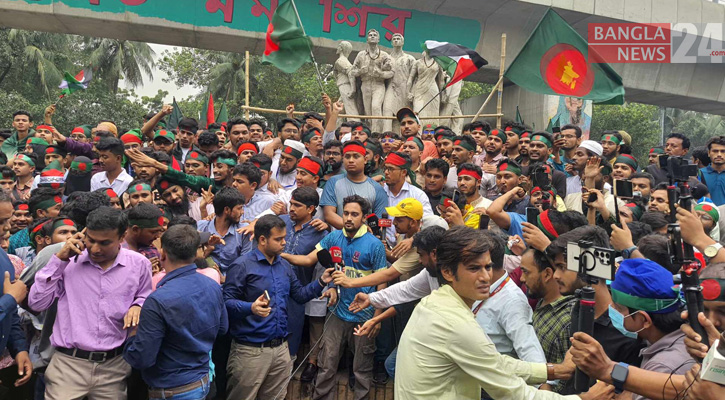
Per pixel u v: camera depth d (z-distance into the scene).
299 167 5.31
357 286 3.81
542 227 3.26
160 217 3.82
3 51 23.22
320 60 17.30
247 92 9.24
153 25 14.73
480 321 2.93
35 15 14.10
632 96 20.19
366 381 4.32
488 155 6.89
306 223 4.77
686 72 19.33
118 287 3.33
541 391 2.19
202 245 3.85
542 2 16.17
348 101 12.52
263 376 3.87
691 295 2.03
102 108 25.72
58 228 3.83
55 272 3.31
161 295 3.10
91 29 15.20
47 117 8.36
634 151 26.94
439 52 8.49
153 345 3.05
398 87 12.21
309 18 15.88
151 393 3.24
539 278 2.93
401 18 16.53
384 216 4.73
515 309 2.85
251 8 15.38
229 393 3.96
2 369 3.59
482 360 2.15
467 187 4.75
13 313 3.28
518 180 5.22
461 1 16.30
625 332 2.63
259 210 5.24
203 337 3.26
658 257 2.93
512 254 3.97
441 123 12.34
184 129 7.20
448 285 2.34
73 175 6.01
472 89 24.64
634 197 5.09
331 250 4.02
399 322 4.32
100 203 3.79
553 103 17.00
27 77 25.59
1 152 7.64
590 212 4.02
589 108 16.38
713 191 6.67
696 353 1.94
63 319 3.32
